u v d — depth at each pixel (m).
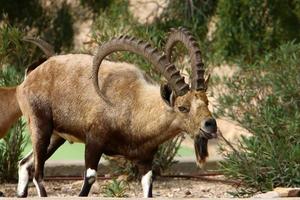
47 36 35.06
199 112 16.97
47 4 35.50
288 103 22.75
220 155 24.45
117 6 32.19
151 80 18.17
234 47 30.80
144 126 17.61
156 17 32.53
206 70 24.36
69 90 18.20
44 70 18.61
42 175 18.62
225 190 21.98
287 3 31.45
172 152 23.50
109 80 17.98
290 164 20.70
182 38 17.58
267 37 30.97
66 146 31.55
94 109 17.91
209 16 32.50
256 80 23.16
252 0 31.14
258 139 21.56
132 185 22.36
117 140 17.89
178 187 22.42
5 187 22.19
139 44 17.59
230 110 22.92
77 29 35.38
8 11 34.81
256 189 20.91
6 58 23.86
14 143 22.80
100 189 21.41
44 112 18.47
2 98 19.34
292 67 22.89
